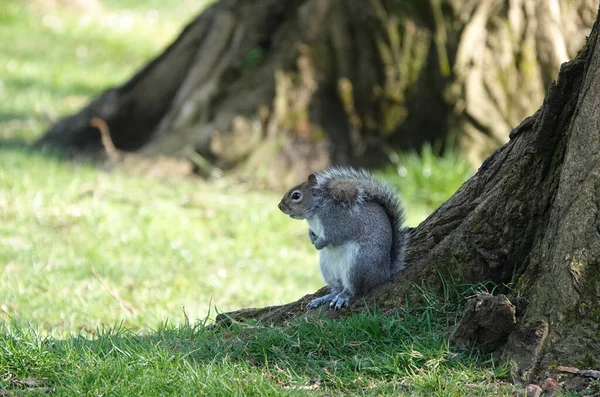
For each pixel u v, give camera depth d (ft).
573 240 22.95
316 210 27.04
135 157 58.80
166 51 66.03
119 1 129.90
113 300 36.04
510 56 56.95
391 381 22.99
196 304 37.06
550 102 24.94
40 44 98.84
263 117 57.98
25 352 23.95
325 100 58.39
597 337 22.16
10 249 41.42
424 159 55.21
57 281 37.73
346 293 26.99
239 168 57.06
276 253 45.93
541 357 22.36
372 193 27.27
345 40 58.44
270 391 21.97
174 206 51.26
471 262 25.81
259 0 61.41
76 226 45.98
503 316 22.95
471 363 23.04
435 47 57.52
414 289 26.05
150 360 23.71
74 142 63.57
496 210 25.71
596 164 23.11
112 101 65.41
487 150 56.39
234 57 60.39
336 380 23.12
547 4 56.80
